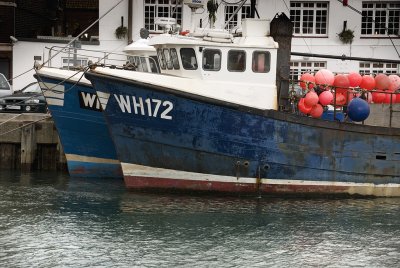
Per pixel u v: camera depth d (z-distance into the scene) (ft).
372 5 126.93
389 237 58.65
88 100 77.71
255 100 69.51
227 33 70.03
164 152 69.10
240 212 65.31
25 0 140.36
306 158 69.41
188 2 73.56
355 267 51.42
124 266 50.57
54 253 53.16
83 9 158.10
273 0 126.52
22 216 63.31
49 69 77.87
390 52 126.93
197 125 68.03
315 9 126.82
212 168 69.15
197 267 50.55
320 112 71.26
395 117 74.49
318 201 70.33
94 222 61.41
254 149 68.59
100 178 82.28
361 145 70.59
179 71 70.03
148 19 128.36
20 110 100.22
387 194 72.28
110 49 129.49
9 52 131.34
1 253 53.01
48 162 89.76
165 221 61.87
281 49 72.23
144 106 67.82
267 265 51.34
